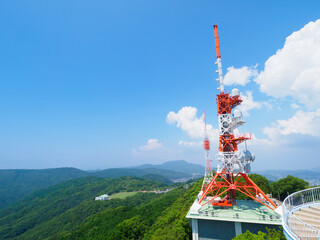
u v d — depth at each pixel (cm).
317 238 1360
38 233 16112
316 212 1930
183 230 4384
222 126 3847
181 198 11088
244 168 3669
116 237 7919
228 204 3528
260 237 1928
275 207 3198
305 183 5828
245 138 3519
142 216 11762
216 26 4203
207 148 4153
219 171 3706
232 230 2989
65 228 15738
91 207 19062
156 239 4938
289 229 1534
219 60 4056
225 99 3884
